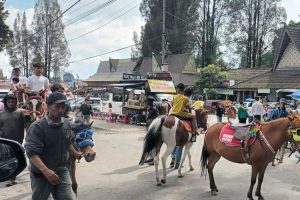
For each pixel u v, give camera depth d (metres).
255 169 7.45
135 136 18.17
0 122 8.23
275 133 7.32
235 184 8.95
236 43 68.62
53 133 4.57
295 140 7.24
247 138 7.48
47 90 9.76
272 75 40.28
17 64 73.88
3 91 19.59
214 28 65.44
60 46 71.38
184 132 9.21
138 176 9.68
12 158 3.70
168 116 9.11
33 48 71.62
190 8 64.25
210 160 8.35
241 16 66.38
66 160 4.80
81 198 7.73
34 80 9.64
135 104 24.08
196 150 14.08
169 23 65.31
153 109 12.75
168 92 23.50
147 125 12.83
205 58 65.25
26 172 9.88
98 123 25.08
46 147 4.55
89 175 9.73
